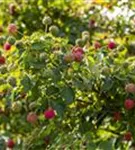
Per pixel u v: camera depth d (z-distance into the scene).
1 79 3.10
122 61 3.20
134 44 4.24
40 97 3.04
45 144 3.49
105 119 3.21
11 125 4.42
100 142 2.93
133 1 4.63
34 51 3.03
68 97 2.96
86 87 2.98
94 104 3.19
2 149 3.62
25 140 3.62
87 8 5.11
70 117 3.24
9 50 3.18
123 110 3.17
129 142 3.17
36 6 5.08
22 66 3.02
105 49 3.35
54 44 3.08
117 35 4.66
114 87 3.07
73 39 4.71
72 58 3.01
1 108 4.09
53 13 5.09
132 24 4.62
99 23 4.92
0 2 5.23
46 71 2.95
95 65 3.05
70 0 5.14
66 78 3.00
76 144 3.03
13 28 3.41
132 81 3.07
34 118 3.14
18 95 3.16
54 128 3.28
